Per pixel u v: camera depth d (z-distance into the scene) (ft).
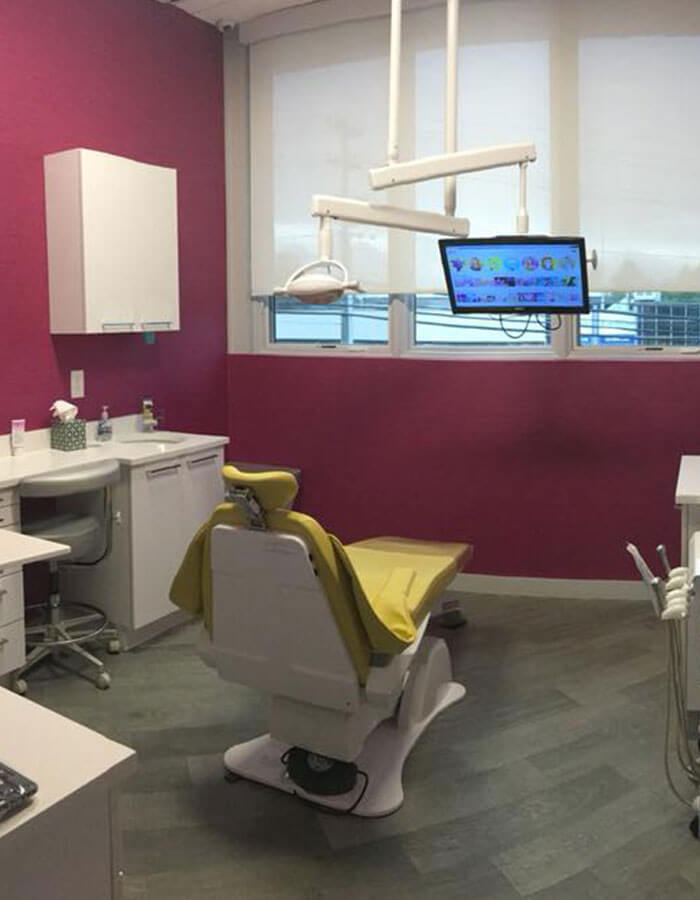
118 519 12.23
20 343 12.57
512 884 7.35
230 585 8.19
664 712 10.47
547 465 14.69
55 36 12.76
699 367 14.03
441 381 14.96
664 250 13.87
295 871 7.52
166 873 7.48
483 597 14.84
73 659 12.00
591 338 14.71
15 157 12.28
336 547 7.73
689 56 13.46
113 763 3.81
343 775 8.45
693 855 7.72
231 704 10.71
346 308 15.92
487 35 14.05
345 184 15.26
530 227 14.21
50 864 3.64
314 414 15.96
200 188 15.69
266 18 15.37
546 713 10.46
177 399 15.55
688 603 7.30
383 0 14.47
